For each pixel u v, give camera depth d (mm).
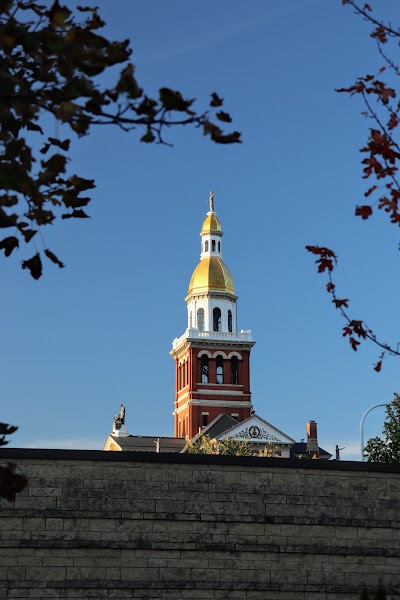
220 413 138125
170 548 22984
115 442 135000
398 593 23891
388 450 53938
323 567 23703
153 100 8961
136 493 23047
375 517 24203
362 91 12352
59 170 9930
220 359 140375
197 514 23266
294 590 23422
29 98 9445
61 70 9180
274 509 23719
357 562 23891
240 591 23156
